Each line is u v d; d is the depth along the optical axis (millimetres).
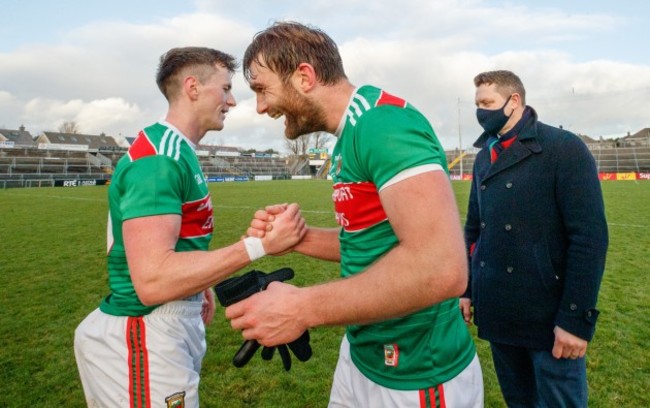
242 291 1100
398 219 971
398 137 997
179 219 1544
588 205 1809
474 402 1355
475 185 2488
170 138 1692
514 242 2027
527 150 1988
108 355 1747
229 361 3766
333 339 4234
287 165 77812
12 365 3682
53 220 13234
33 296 5551
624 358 3627
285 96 1235
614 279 6020
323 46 1217
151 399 1718
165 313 1760
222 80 2021
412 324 1249
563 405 1944
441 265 905
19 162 47750
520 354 2176
